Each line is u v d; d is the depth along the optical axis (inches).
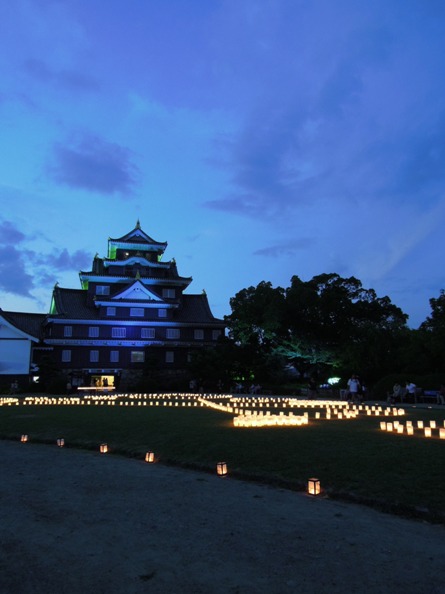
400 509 321.7
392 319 2028.8
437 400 1362.0
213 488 385.7
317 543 262.8
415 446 512.4
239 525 292.5
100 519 302.2
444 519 301.0
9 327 2244.1
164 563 234.2
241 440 562.6
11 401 1412.4
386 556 245.4
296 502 345.7
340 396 1624.0
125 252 2817.4
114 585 210.2
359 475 393.4
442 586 211.8
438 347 1480.1
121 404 1318.9
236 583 213.2
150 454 507.8
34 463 493.0
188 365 2345.0
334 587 209.8
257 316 2082.9
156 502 342.6
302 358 2155.5
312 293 1952.5
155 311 2623.0
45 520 299.6
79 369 2428.6
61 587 208.1
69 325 2470.5
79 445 604.1
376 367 1766.7
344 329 1977.1
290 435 601.9
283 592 204.8
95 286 2659.9
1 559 237.8
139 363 2519.7
